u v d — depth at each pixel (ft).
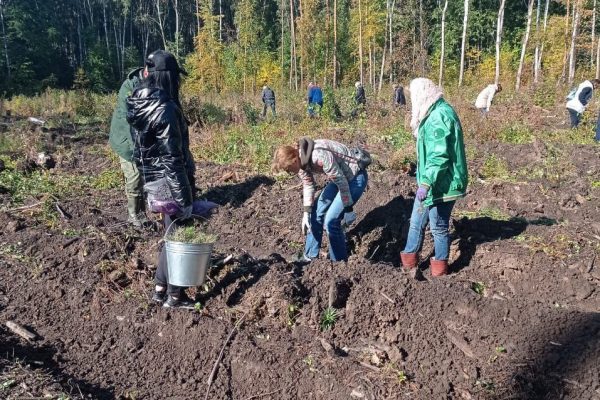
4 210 21.15
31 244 17.61
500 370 12.07
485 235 19.36
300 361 12.74
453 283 15.51
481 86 79.97
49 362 12.85
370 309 13.88
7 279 15.85
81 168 31.22
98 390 12.15
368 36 122.21
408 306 13.79
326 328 13.79
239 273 15.07
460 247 18.63
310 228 17.94
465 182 15.99
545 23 105.29
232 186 26.23
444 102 15.92
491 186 24.43
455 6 138.21
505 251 17.83
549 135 38.88
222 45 139.33
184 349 13.33
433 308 13.66
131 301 14.66
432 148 15.46
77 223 19.72
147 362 13.17
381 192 22.80
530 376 11.78
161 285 14.38
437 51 125.08
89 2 194.70
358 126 46.11
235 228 21.88
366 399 11.71
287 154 16.35
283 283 14.28
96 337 13.84
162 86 13.32
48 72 166.50
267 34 168.04
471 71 124.47
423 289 14.19
